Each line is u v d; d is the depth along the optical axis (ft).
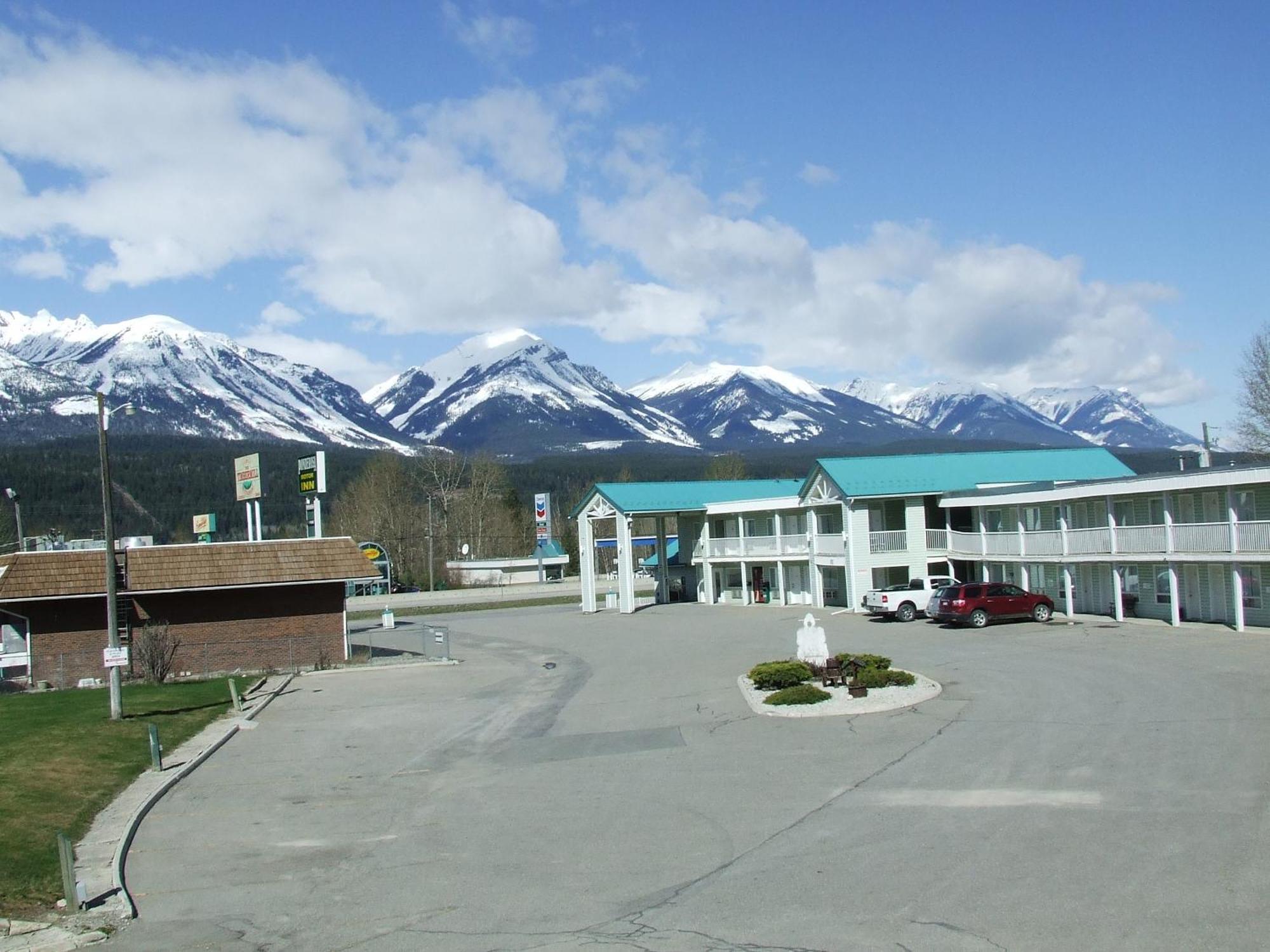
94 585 130.11
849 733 68.39
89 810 58.85
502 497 394.11
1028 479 180.14
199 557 136.15
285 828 54.49
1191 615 124.98
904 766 57.26
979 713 70.90
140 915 41.04
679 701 89.56
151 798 61.93
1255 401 208.74
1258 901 33.58
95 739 79.36
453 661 136.87
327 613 140.46
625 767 63.98
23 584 127.03
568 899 39.45
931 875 38.55
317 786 64.95
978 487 173.06
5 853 49.26
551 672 120.26
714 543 219.61
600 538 393.91
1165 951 30.14
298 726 89.20
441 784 63.26
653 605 231.91
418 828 52.85
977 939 31.99
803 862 41.60
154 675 123.54
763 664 90.22
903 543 174.91
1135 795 47.29
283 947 36.42
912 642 119.85
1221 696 70.85
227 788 65.31
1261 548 108.06
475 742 77.61
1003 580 165.37
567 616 211.82
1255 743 55.83
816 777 56.59
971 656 102.73
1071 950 30.68
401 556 321.11
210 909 41.45
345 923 38.52
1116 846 40.14
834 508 191.83
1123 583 138.41
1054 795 48.52
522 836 49.55
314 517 180.34
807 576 199.11
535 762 68.33
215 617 136.36
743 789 55.42
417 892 41.75
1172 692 73.72
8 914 41.24
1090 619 134.51
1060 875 37.35
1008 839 42.16
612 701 93.50
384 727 86.74
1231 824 41.86
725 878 40.34
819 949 32.22
